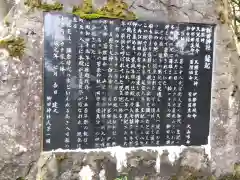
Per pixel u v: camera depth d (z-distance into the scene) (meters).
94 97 2.19
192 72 2.31
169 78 2.29
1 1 2.29
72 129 2.18
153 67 2.26
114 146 2.25
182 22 2.27
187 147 2.36
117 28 2.19
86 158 2.21
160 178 2.32
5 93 2.07
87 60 2.16
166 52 2.27
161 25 2.24
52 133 2.15
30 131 2.12
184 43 2.29
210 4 2.31
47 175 2.16
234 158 2.44
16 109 2.09
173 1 2.25
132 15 2.20
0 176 2.10
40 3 2.08
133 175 2.28
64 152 2.17
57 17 2.10
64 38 2.12
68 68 2.14
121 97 2.23
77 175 2.20
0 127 2.08
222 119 2.40
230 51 2.38
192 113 2.34
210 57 2.34
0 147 2.09
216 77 2.36
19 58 2.07
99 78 2.19
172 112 2.31
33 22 2.08
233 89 2.40
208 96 2.36
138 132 2.28
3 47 2.06
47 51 2.10
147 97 2.27
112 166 2.25
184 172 2.36
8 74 2.07
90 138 2.21
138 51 2.23
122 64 2.21
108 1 2.16
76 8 2.12
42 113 2.13
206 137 2.38
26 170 2.13
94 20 2.15
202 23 2.30
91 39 2.15
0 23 2.20
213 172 2.41
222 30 2.35
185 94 2.32
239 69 2.42
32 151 2.13
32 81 2.10
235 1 4.22
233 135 2.43
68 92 2.15
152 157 2.30
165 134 2.32
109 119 2.23
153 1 2.22
